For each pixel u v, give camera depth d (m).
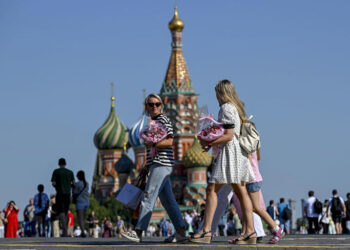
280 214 77.44
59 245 24.98
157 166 26.73
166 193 27.03
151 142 26.58
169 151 26.95
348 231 71.62
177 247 22.89
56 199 51.91
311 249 22.14
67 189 51.81
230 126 25.53
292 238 36.62
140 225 26.69
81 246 24.20
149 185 26.73
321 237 38.56
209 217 26.17
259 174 28.09
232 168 25.69
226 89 26.03
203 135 25.52
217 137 25.42
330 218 79.69
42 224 61.06
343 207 70.19
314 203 71.50
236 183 25.91
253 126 26.05
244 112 26.12
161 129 26.48
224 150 25.78
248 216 26.17
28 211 64.75
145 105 27.03
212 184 26.00
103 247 23.55
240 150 25.88
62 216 51.75
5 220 61.53
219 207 28.41
